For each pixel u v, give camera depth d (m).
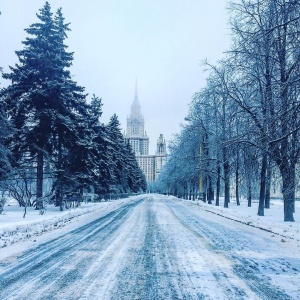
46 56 25.52
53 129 26.20
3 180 20.77
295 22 9.91
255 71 16.00
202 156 35.41
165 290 5.78
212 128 33.59
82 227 15.13
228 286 6.05
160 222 17.55
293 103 11.14
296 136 12.58
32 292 5.62
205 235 12.57
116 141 56.16
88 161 29.55
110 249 9.55
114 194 54.97
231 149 19.50
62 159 27.09
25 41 25.94
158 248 9.73
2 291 5.67
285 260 8.27
